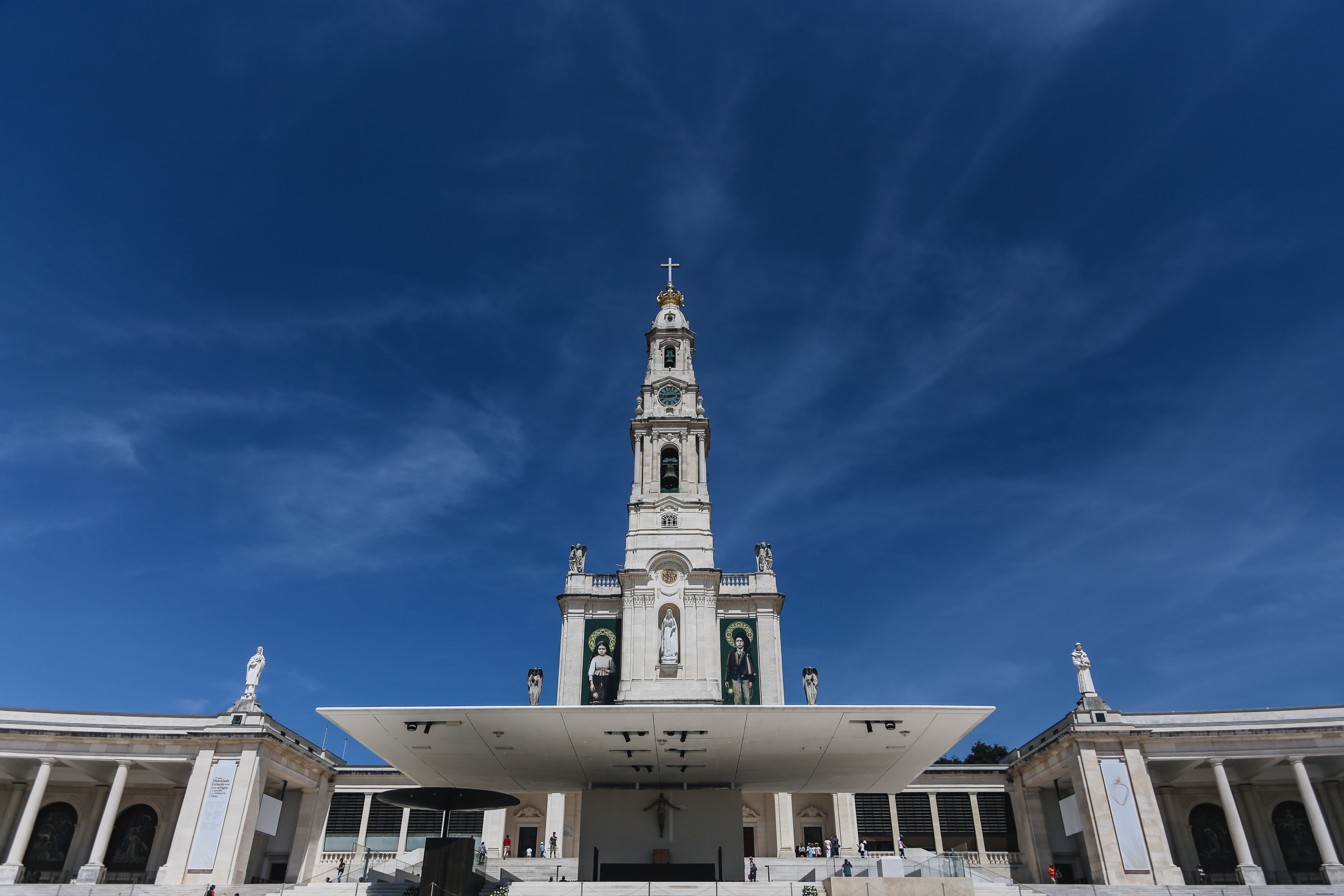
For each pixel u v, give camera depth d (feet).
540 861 154.51
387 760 118.52
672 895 99.66
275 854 173.88
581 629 196.65
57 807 168.45
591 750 111.14
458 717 99.25
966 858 177.47
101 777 163.73
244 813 143.95
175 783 166.50
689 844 126.82
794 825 182.19
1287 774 171.32
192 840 141.49
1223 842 174.09
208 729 151.23
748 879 139.03
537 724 100.94
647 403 232.73
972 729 102.78
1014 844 192.75
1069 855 179.73
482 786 135.74
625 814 128.98
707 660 187.11
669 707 97.35
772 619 195.11
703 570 194.39
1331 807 173.47
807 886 102.32
